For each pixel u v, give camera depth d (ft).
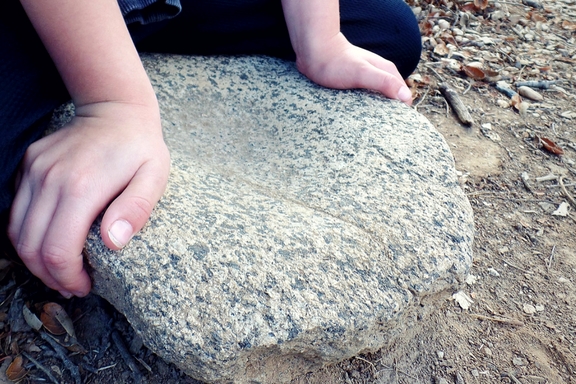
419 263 1.34
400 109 1.67
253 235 1.31
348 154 1.54
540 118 2.52
